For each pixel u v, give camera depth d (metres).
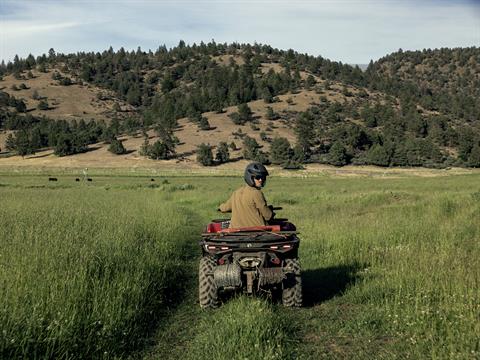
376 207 20.80
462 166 153.50
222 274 6.39
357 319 6.08
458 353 4.61
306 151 162.88
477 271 7.36
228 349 4.94
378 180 73.25
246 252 6.66
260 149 164.12
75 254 7.93
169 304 7.41
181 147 170.38
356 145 168.88
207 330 5.71
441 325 5.48
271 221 7.50
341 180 80.81
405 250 9.83
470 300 5.87
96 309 5.75
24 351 4.52
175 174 107.50
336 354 5.09
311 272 9.41
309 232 13.95
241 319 5.62
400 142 172.75
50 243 8.58
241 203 7.12
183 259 11.45
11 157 172.25
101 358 4.94
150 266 8.77
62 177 88.00
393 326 5.73
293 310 6.79
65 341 4.88
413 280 7.37
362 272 8.81
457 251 9.05
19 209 16.42
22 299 5.56
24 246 8.30
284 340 5.35
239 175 106.25
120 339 5.46
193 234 15.95
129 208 20.08
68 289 6.06
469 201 17.73
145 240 11.66
